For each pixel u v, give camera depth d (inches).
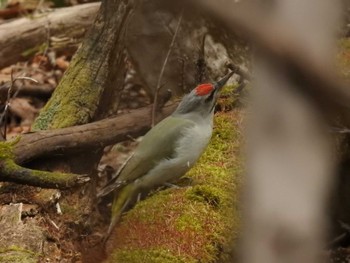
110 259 302.7
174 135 334.3
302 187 75.4
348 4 81.4
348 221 404.8
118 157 476.4
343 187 398.0
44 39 567.8
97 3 580.4
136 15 459.2
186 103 343.0
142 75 494.6
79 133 390.9
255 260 75.2
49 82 555.2
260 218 75.7
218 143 385.1
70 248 334.3
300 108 75.8
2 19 627.5
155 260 292.8
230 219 312.8
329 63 75.0
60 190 360.5
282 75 75.7
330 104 75.5
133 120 406.6
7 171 350.3
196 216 316.2
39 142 378.6
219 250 303.6
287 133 76.0
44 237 329.4
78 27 570.9
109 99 438.6
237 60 447.8
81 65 430.6
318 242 75.2
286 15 75.0
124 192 341.7
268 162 76.0
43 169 384.2
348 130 228.7
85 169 397.4
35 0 645.9
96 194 386.3
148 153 336.2
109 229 336.2
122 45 440.5
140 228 314.3
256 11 75.1
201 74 454.9
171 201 329.1
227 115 405.1
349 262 395.9
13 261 300.8
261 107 76.7
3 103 539.2
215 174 354.9
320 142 76.2
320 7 74.9
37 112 532.1
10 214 336.8
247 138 80.2
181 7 76.4
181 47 474.3
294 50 74.7
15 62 565.0
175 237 304.5
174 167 336.5
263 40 74.9
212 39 457.7
